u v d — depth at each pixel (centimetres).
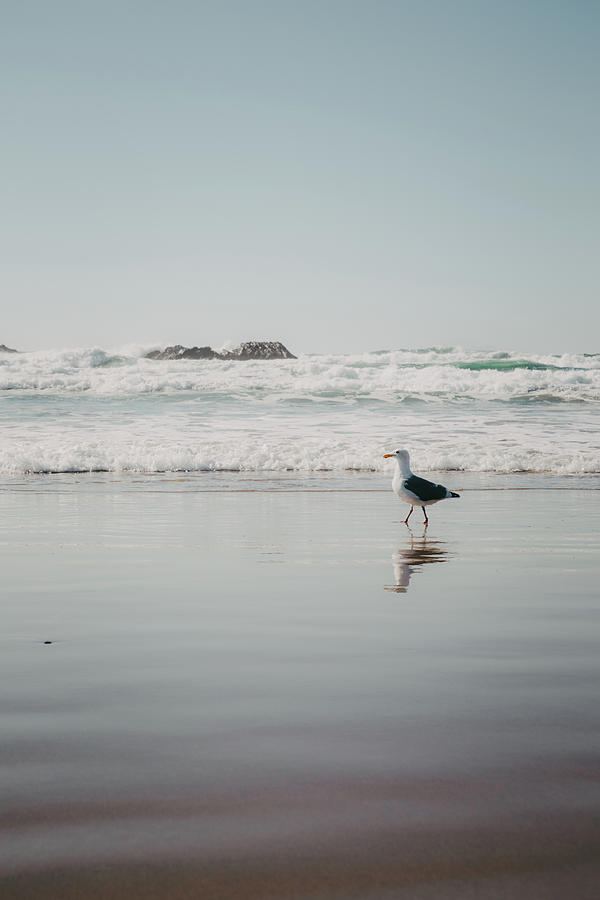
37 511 1130
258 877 226
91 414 2542
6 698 378
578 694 384
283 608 573
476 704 369
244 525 1008
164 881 225
